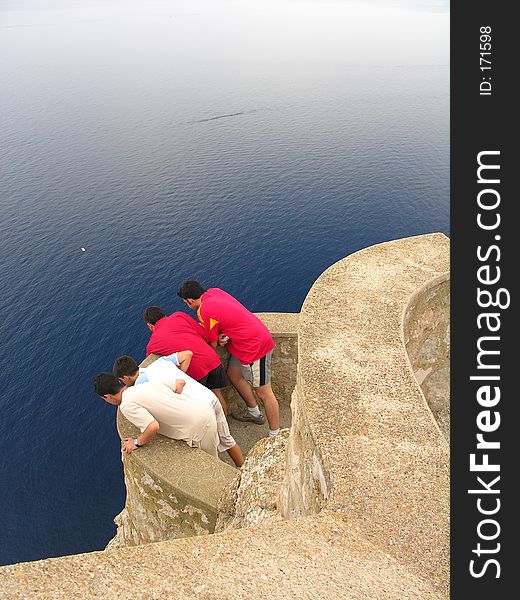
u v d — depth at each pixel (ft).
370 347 11.33
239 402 20.83
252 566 6.66
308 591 6.37
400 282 14.10
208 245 72.23
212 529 13.61
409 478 8.06
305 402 9.62
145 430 14.37
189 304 17.74
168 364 15.47
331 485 8.00
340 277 14.34
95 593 6.13
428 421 9.23
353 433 8.90
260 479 12.33
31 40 370.32
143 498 15.03
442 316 14.97
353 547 7.06
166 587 6.28
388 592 6.46
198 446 14.99
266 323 20.10
